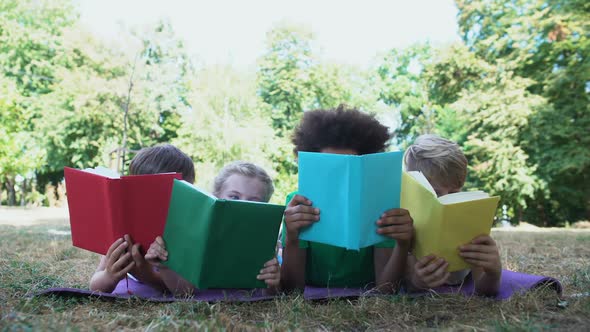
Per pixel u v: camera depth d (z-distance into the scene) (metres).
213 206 1.69
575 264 3.06
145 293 2.17
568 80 13.70
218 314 1.58
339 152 2.29
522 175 14.20
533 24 14.22
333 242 1.84
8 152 13.12
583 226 12.92
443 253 1.84
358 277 2.38
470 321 1.59
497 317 1.59
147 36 18.48
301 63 21.83
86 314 1.66
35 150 14.04
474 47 16.39
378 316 1.69
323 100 21.66
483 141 14.91
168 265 1.87
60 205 19.72
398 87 24.72
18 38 19.62
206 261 1.74
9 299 1.84
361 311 1.70
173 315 1.59
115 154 18.59
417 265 1.90
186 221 1.80
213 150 17.22
